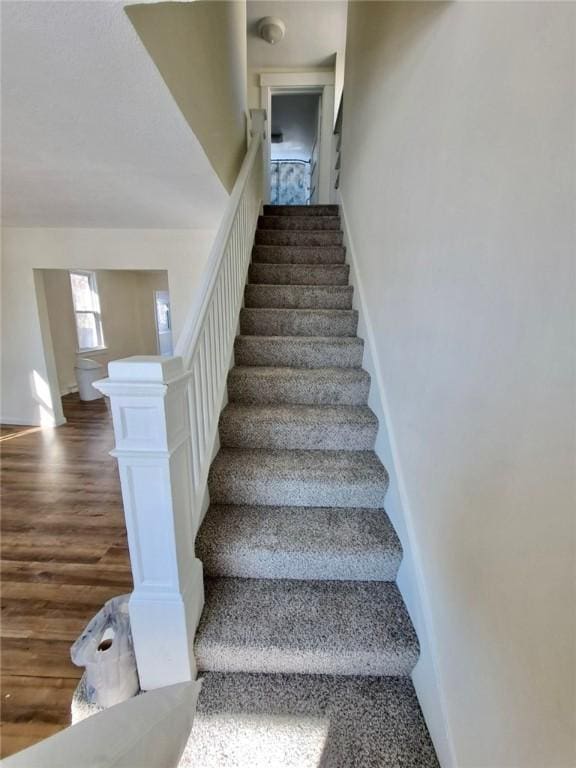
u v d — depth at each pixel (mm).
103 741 449
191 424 1215
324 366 2109
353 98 2527
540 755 560
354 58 2496
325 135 4664
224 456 1628
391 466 1435
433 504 1006
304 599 1240
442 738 896
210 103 1869
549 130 542
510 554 644
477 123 770
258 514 1469
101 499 2389
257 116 3434
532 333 589
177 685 613
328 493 1505
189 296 3375
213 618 1161
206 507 1473
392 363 1478
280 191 7785
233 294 2004
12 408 3854
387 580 1322
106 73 1156
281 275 2654
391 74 1517
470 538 791
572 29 491
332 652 1076
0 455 3088
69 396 5277
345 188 2893
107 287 6246
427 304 1070
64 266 3422
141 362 858
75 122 1474
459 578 841
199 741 955
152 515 959
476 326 773
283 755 930
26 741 1076
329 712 1020
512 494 642
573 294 498
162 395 862
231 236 1922
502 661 666
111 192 2383
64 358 5371
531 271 591
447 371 920
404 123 1326
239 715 1008
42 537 1991
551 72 535
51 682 1232
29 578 1693
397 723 997
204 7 1706
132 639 1067
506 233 662
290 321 2279
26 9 893
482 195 750
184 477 1035
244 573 1320
